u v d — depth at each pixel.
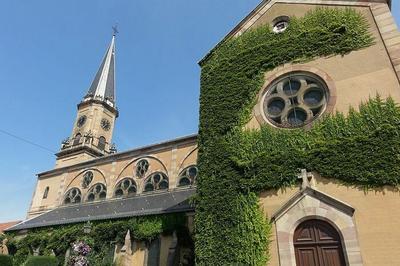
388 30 13.82
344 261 10.88
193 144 30.52
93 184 35.44
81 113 55.88
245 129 14.94
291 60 15.52
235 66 16.84
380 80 13.01
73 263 20.12
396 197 10.87
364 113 12.65
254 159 13.69
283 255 11.55
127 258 21.83
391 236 10.43
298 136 13.40
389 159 11.42
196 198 14.48
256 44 16.97
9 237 30.91
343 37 14.65
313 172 12.42
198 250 13.23
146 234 22.59
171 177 29.94
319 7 16.16
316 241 11.55
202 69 18.11
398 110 12.11
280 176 12.85
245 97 15.70
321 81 14.39
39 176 41.44
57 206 36.50
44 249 27.33
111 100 59.62
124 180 33.22
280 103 15.06
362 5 15.07
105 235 24.17
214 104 16.34
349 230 11.02
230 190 13.68
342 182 11.84
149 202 27.58
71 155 49.50
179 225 21.55
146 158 32.94
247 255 12.16
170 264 19.70
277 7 17.55
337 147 12.39
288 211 12.20
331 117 13.17
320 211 11.68
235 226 12.88
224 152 14.68
